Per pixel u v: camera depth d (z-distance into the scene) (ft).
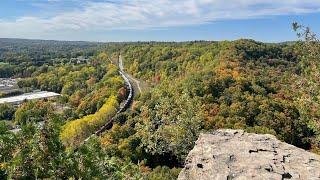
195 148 45.93
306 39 64.08
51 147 33.53
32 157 32.91
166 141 80.28
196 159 42.50
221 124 136.15
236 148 44.50
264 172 37.91
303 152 43.52
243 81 182.80
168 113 81.82
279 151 43.62
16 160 31.68
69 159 33.68
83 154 35.37
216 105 156.04
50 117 34.83
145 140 84.58
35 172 31.68
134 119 186.29
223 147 44.80
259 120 146.20
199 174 39.47
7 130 33.22
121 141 149.89
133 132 170.91
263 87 185.57
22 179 32.09
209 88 173.58
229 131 51.55
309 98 61.05
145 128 85.46
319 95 59.62
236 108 151.12
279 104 157.79
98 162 38.63
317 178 36.55
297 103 65.05
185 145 76.13
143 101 238.27
